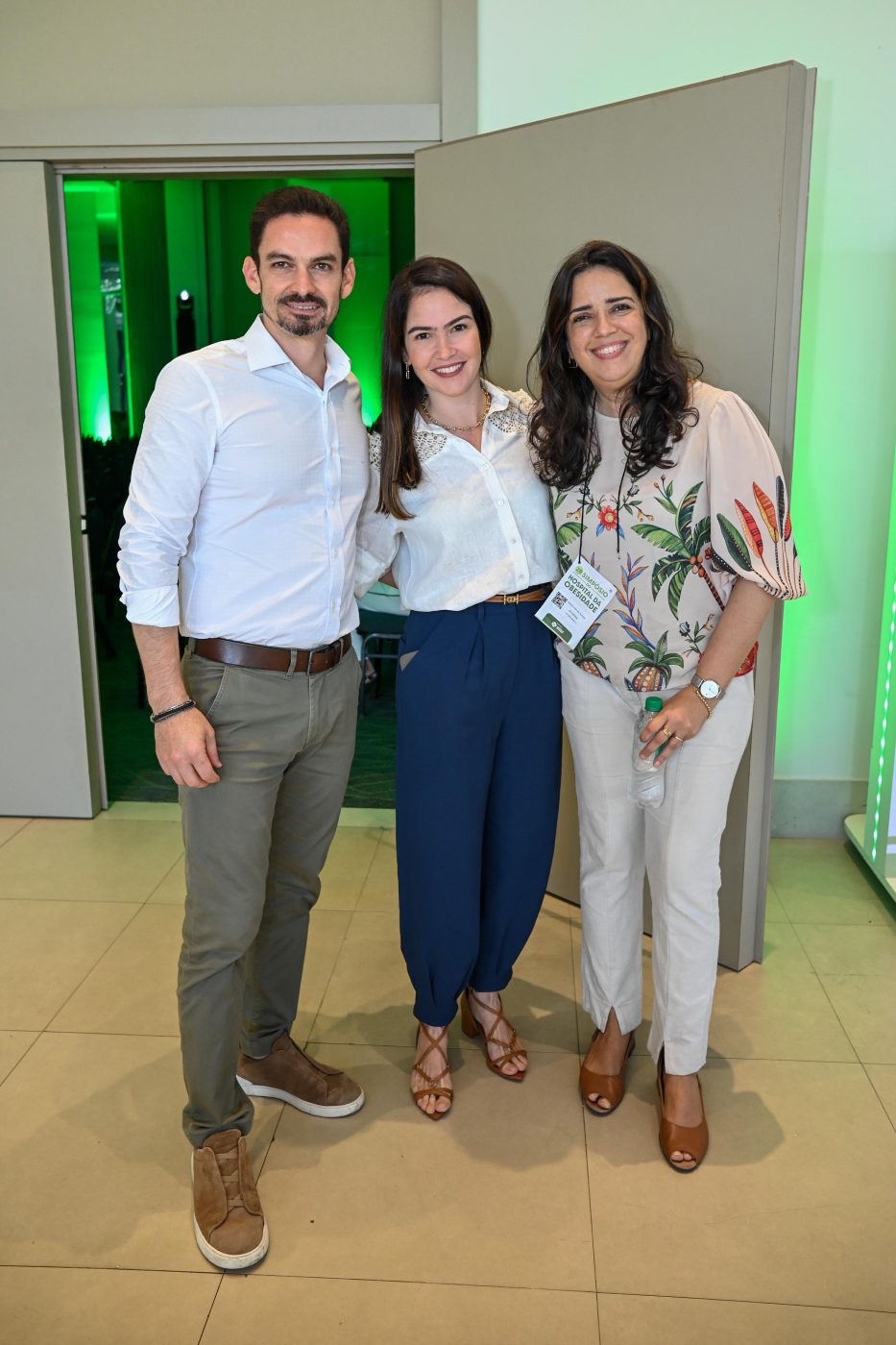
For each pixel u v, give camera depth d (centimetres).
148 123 331
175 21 328
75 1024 263
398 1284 186
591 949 231
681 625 203
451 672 211
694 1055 218
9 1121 228
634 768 209
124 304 608
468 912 224
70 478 367
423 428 208
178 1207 205
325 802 216
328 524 195
